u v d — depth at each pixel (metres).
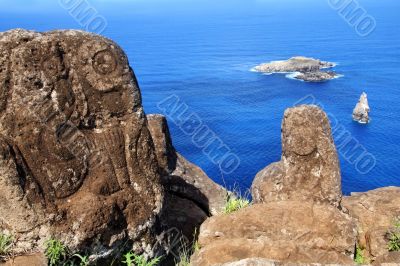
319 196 8.92
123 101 6.79
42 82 6.18
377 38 175.50
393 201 9.19
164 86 94.12
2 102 5.96
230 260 6.44
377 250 7.50
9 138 5.96
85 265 6.12
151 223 6.96
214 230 7.49
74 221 6.16
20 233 5.91
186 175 10.66
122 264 6.64
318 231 7.25
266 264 5.18
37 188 6.04
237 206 9.50
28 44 6.12
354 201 9.57
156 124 10.75
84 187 6.49
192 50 171.75
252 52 164.38
